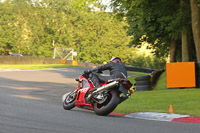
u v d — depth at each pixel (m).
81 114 32.94
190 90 63.50
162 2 87.50
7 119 26.66
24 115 29.50
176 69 69.94
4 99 44.62
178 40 120.00
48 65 197.62
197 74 69.50
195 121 30.41
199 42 76.38
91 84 35.16
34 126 23.95
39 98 51.72
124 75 33.47
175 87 69.88
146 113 34.94
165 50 154.12
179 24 87.31
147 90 71.62
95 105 33.62
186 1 86.00
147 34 110.00
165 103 45.53
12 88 66.81
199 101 45.75
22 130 22.28
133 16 104.94
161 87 74.94
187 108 39.31
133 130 23.83
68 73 136.25
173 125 26.80
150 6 88.19
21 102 42.31
